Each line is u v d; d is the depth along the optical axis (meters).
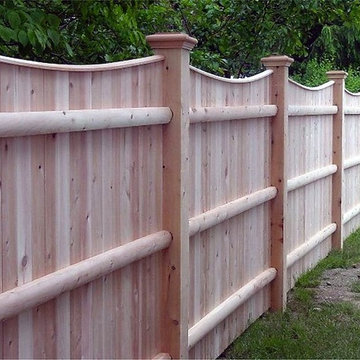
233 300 5.27
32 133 2.87
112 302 3.67
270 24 8.76
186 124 4.20
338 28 17.09
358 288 7.06
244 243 5.67
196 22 8.77
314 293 6.96
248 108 5.48
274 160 6.30
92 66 3.38
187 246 4.28
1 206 2.75
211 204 4.92
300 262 7.47
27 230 2.92
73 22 5.82
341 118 8.77
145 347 4.05
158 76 4.08
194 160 4.58
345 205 9.51
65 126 3.07
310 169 7.79
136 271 3.91
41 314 3.06
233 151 5.34
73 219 3.27
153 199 4.06
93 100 3.41
